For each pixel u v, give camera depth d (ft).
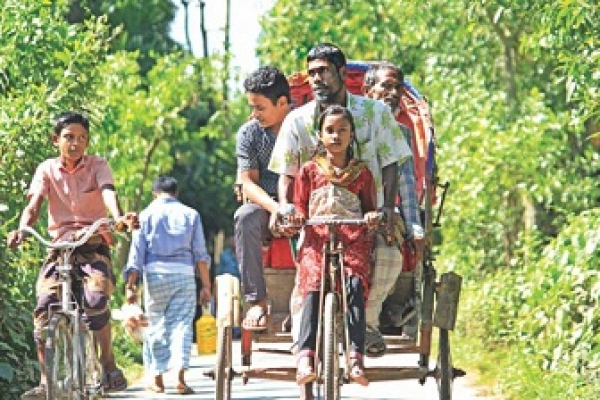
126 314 91.25
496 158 128.06
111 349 74.74
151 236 102.99
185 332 102.06
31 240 96.99
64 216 73.92
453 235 141.08
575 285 90.48
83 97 107.86
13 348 89.20
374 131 69.67
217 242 252.42
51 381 67.26
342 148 66.33
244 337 74.08
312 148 69.41
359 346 66.13
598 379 83.92
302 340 66.54
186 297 102.94
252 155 74.08
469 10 105.40
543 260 96.32
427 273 76.07
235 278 75.20
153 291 102.73
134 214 69.72
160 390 102.27
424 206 77.97
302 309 66.90
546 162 126.72
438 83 144.05
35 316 71.82
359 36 166.20
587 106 87.71
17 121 95.71
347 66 81.00
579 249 87.97
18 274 94.32
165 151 173.78
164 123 166.61
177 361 101.30
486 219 138.51
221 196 248.73
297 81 80.12
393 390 100.22
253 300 71.51
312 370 65.62
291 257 72.43
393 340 74.02
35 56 105.09
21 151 95.14
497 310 114.52
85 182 74.08
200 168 246.88
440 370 74.18
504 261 139.23
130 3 249.96
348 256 66.74
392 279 69.72
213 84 188.65
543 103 128.98
